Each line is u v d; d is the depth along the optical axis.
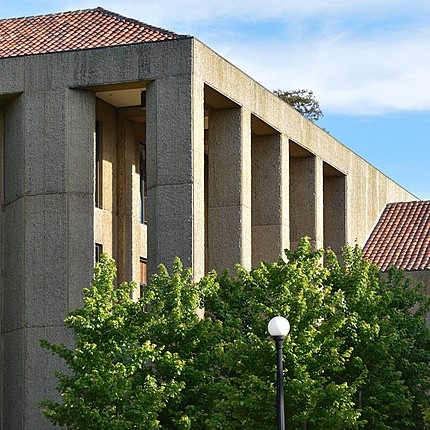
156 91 41.56
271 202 49.34
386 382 37.25
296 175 54.09
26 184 42.47
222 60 43.81
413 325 40.59
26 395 41.56
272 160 49.47
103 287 34.00
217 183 45.59
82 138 42.62
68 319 32.88
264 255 49.22
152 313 34.03
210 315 37.25
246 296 36.69
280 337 28.84
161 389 32.06
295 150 52.72
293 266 34.59
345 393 32.81
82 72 42.31
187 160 41.00
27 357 41.75
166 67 41.53
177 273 35.53
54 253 41.94
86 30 45.84
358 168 60.47
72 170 42.28
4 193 44.22
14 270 43.03
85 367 32.56
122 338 33.03
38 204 42.28
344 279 38.75
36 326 41.78
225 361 33.25
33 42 45.28
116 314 33.19
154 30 44.38
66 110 42.34
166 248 41.00
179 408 33.69
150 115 41.94
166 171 41.25
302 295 33.97
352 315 37.28
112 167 46.78
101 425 31.78
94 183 43.84
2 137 44.47
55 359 41.31
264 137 49.66
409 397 37.56
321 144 54.53
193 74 41.28
